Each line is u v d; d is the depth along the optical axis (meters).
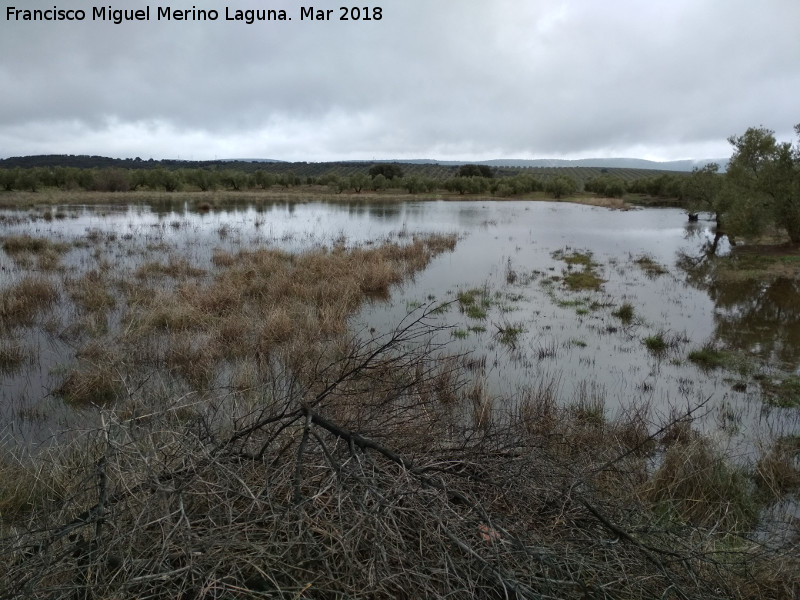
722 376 8.27
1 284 12.42
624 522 3.25
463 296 13.11
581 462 4.29
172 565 2.40
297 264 15.70
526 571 2.54
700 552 2.97
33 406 6.57
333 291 12.12
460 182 78.94
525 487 3.12
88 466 3.46
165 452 3.04
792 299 14.03
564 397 7.18
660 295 14.31
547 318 11.62
